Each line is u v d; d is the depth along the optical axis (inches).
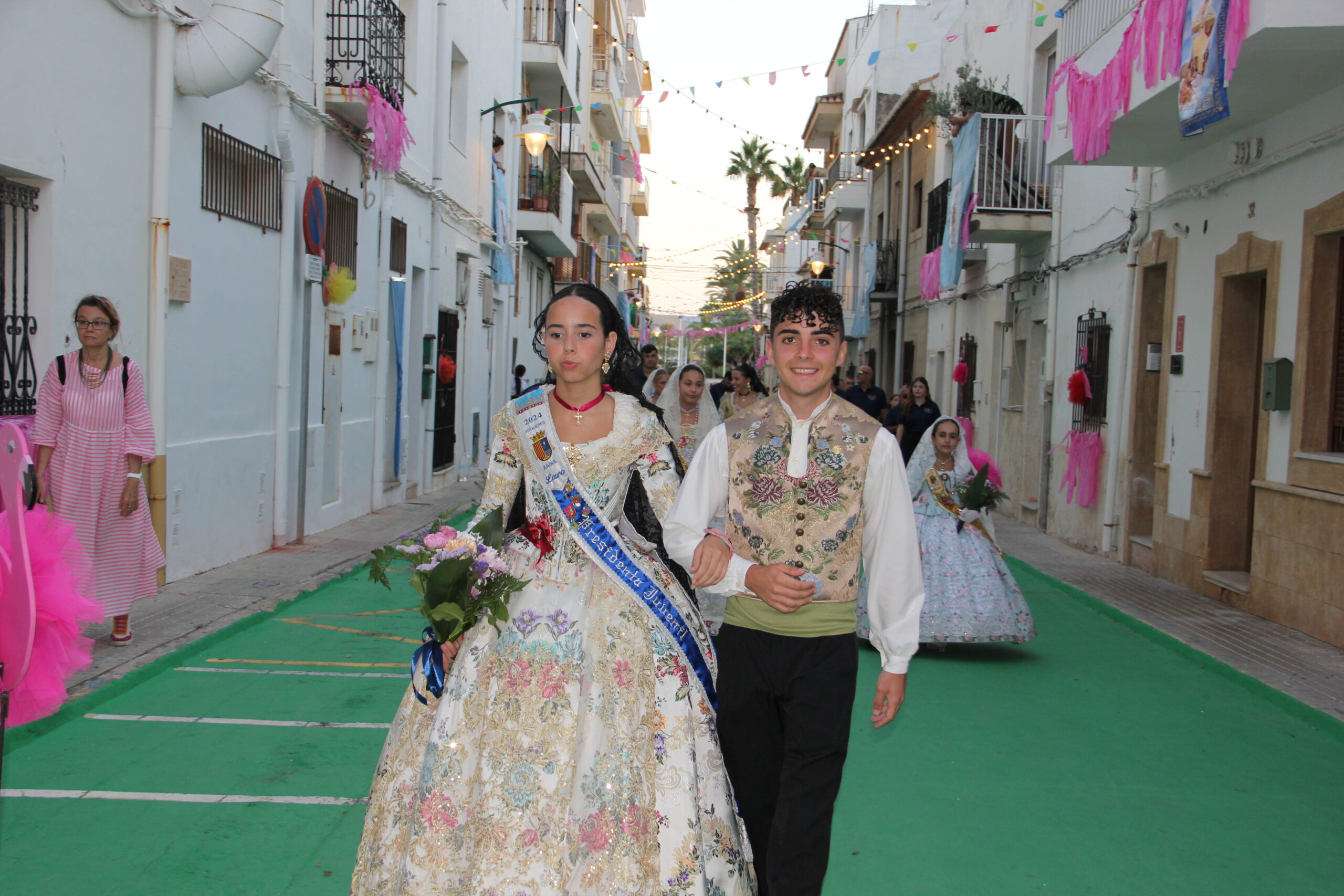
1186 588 376.5
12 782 169.8
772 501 124.5
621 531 124.3
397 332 538.0
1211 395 363.9
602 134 1469.0
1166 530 396.5
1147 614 331.0
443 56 584.4
